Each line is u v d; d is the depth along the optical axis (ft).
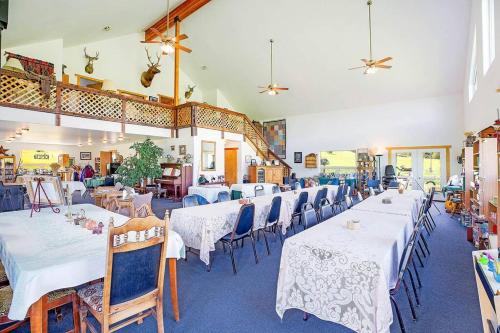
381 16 23.06
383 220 9.59
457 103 28.71
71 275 5.22
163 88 36.96
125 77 32.81
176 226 11.81
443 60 25.31
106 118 23.35
